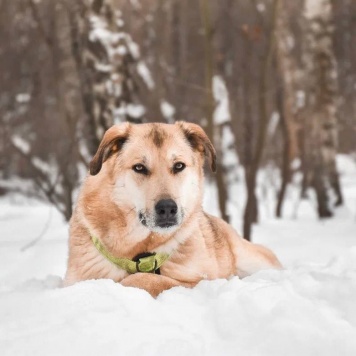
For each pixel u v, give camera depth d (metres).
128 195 4.73
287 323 3.42
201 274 4.96
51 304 3.80
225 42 19.66
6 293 4.22
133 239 4.77
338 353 3.20
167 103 18.25
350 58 28.58
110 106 9.71
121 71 9.81
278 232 11.37
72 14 10.03
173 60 21.88
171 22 23.17
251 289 3.96
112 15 9.93
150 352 3.16
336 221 13.48
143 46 21.84
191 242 4.97
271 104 22.84
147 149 4.78
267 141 22.78
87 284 4.10
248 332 3.47
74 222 5.00
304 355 3.22
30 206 20.27
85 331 3.38
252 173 9.69
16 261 8.34
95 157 4.79
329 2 15.09
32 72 24.41
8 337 3.38
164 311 3.77
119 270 4.85
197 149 5.20
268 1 16.11
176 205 4.63
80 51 9.88
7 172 23.91
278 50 16.44
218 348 3.36
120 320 3.55
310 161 17.19
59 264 7.99
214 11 20.30
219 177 9.65
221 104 14.28
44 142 25.44
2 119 21.64
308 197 19.77
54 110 25.50
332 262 5.54
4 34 25.22
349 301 3.78
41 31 13.09
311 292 4.00
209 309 3.79
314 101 15.14
